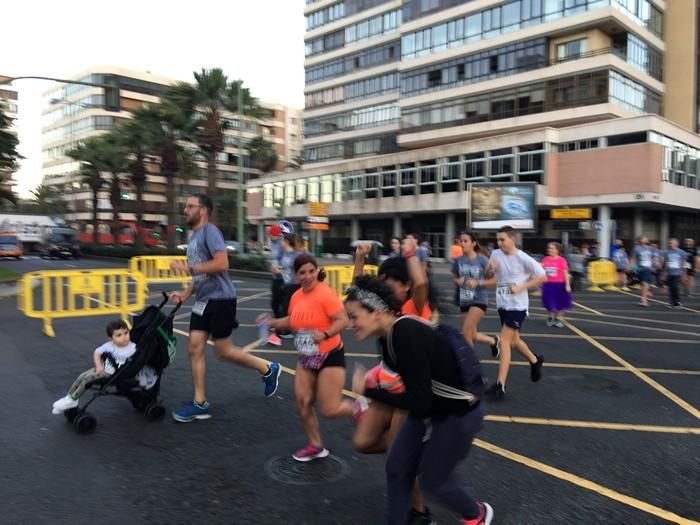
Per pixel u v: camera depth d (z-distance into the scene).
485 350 8.18
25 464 3.90
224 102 27.31
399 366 2.58
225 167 81.94
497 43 39.00
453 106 42.06
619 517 3.26
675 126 30.17
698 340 9.12
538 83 36.81
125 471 3.81
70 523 3.12
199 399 4.84
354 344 8.44
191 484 3.63
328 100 60.91
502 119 38.69
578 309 13.53
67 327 9.55
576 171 30.80
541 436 4.59
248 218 60.59
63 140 90.38
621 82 34.59
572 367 7.09
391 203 41.38
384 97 54.09
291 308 3.94
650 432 4.71
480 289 6.30
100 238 57.56
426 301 3.31
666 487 3.67
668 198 29.58
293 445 4.33
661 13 39.03
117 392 4.73
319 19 62.06
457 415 2.65
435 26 43.56
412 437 2.77
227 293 4.75
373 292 2.72
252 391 5.76
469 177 35.97
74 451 4.15
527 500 3.46
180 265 4.81
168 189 31.89
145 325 4.77
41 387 5.83
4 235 37.75
